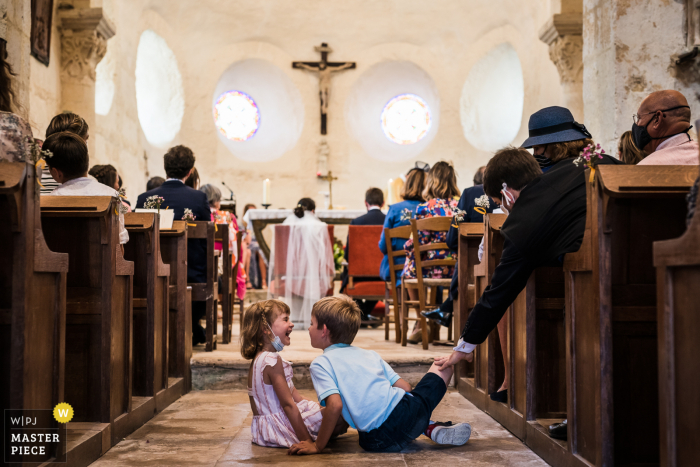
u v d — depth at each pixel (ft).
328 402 8.20
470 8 42.06
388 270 17.90
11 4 14.93
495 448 8.54
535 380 8.77
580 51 28.32
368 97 48.08
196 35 43.37
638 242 6.77
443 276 15.85
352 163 47.32
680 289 5.23
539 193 7.84
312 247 20.43
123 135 33.32
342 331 8.59
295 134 47.50
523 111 38.50
